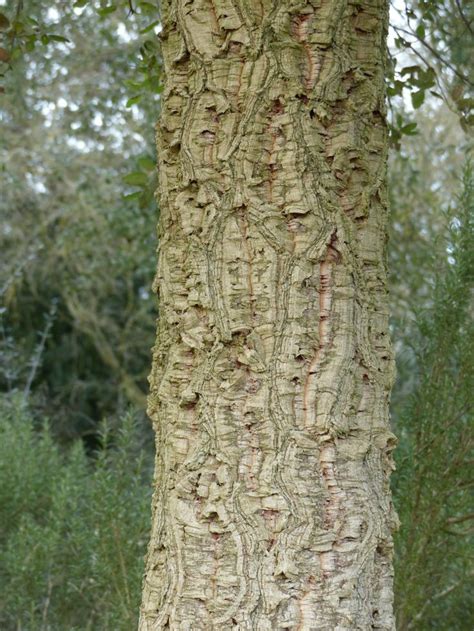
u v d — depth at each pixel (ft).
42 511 11.62
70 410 24.93
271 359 5.47
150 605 5.58
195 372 5.58
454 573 8.94
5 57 7.81
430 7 8.23
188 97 5.71
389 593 5.53
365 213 5.63
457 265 8.36
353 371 5.53
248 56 5.60
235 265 5.53
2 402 17.17
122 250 20.99
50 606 10.27
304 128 5.56
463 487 8.35
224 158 5.59
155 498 5.73
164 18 5.89
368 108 5.71
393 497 8.52
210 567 5.43
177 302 5.67
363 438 5.53
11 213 22.53
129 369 25.50
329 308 5.52
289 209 5.52
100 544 9.30
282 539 5.37
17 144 20.81
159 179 5.88
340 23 5.66
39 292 25.31
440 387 8.38
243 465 5.44
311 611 5.36
